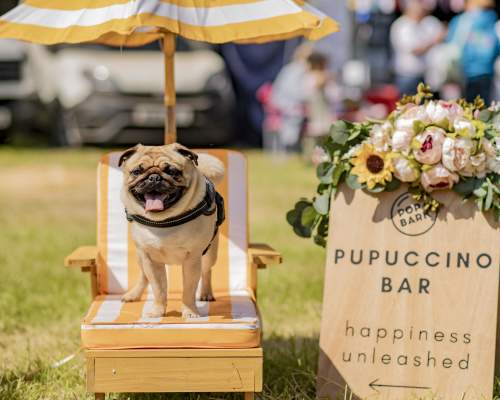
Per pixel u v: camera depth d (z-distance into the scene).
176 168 3.91
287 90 14.41
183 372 3.99
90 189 11.67
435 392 4.17
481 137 4.05
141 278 4.57
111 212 4.99
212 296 4.63
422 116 4.09
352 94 14.14
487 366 4.14
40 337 5.59
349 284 4.21
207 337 3.98
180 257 4.12
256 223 9.24
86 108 13.88
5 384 4.55
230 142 16.27
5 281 6.89
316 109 13.87
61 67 14.20
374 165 4.12
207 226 4.12
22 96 14.81
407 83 13.40
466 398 4.14
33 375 4.76
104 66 14.04
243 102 16.84
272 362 4.95
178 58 14.58
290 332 5.68
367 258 4.20
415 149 4.05
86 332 3.96
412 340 4.18
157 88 13.98
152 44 14.58
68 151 14.72
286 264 7.41
